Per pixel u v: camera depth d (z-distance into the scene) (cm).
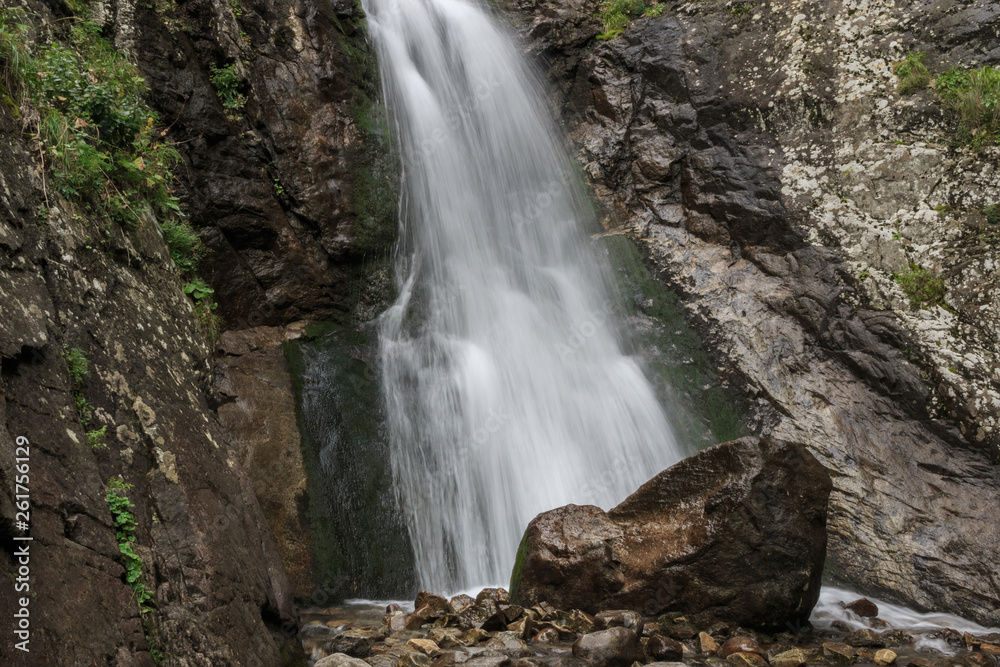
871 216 899
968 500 739
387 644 520
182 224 729
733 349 895
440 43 1102
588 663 486
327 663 453
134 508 402
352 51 983
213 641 399
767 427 843
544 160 1119
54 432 372
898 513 750
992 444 754
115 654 335
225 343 747
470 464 796
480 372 870
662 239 1019
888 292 855
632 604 575
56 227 470
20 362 376
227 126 823
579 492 813
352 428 757
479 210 1040
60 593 322
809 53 995
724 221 991
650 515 609
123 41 745
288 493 677
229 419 688
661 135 1072
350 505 707
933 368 800
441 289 949
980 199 852
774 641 553
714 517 571
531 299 981
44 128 504
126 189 603
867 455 792
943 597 693
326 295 859
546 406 868
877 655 524
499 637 528
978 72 885
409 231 962
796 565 562
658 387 893
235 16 891
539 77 1163
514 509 789
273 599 483
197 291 708
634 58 1126
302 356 797
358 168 934
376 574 682
